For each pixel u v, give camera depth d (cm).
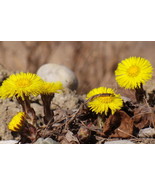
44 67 71
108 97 51
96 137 53
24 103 52
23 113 52
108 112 53
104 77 85
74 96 63
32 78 51
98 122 53
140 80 53
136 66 53
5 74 64
